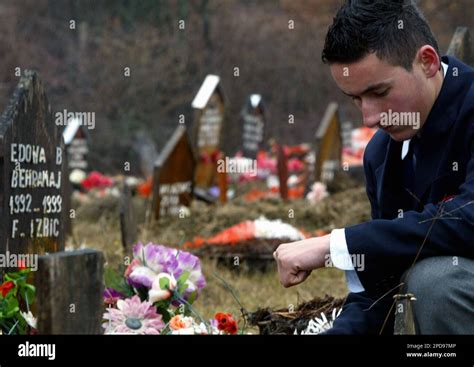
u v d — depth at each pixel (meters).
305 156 13.76
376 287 3.02
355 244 2.95
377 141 3.43
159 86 18.91
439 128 3.10
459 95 3.11
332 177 10.38
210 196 9.43
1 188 3.70
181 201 8.62
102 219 8.81
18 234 3.78
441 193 3.13
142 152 17.25
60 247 4.05
